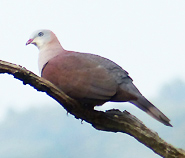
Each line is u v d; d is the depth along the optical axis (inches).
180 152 341.7
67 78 376.5
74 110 368.2
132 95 365.4
